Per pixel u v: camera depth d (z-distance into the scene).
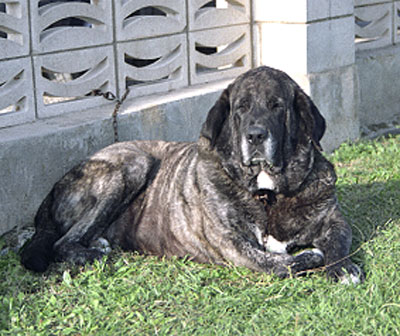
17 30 6.95
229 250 5.72
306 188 5.67
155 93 8.38
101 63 7.86
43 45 7.18
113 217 6.40
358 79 9.88
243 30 9.31
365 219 6.66
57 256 6.10
